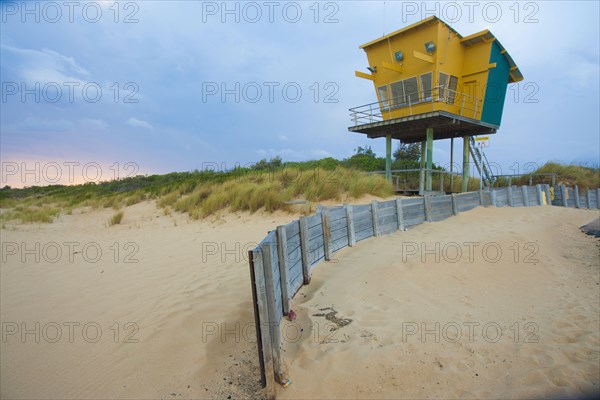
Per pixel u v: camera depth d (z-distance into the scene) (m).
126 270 7.90
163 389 3.61
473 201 14.05
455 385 3.54
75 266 8.51
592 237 10.97
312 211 11.96
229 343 4.46
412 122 17.64
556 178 22.56
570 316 5.40
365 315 4.92
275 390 3.37
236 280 6.73
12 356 4.37
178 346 4.38
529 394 3.45
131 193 20.97
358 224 8.78
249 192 13.40
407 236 9.52
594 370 3.88
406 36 18.28
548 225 12.31
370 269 6.63
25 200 25.72
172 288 6.50
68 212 18.36
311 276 6.53
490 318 5.17
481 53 18.38
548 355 4.18
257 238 9.92
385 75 19.64
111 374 3.89
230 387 3.61
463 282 6.55
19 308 5.92
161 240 10.88
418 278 6.44
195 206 14.79
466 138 20.34
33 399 3.54
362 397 3.34
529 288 6.67
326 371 3.66
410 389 3.45
